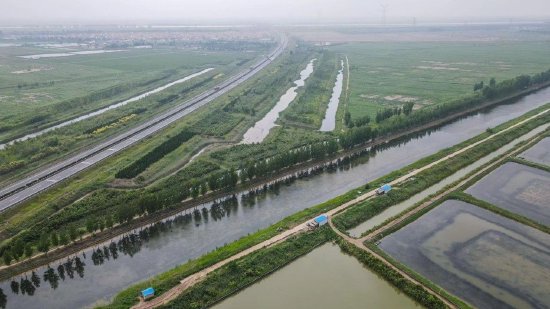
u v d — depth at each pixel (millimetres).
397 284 70375
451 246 81250
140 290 68750
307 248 80812
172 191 97750
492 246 81250
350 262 77438
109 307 64938
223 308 66250
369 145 138500
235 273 72312
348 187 110125
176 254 81312
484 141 136000
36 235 84500
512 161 121062
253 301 67625
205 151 132500
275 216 95688
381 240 83312
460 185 106312
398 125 147750
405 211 93562
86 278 74188
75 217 90875
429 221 90250
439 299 65812
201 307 66000
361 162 126812
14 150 127812
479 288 69438
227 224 92375
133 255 81000
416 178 109625
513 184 107375
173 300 65938
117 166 117188
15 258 75500
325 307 66062
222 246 83312
